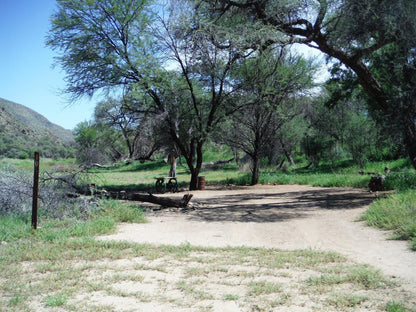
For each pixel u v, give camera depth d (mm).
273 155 34781
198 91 22484
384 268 5527
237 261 6078
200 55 18703
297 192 19297
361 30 13727
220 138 24359
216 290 4652
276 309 4008
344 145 35000
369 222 9156
